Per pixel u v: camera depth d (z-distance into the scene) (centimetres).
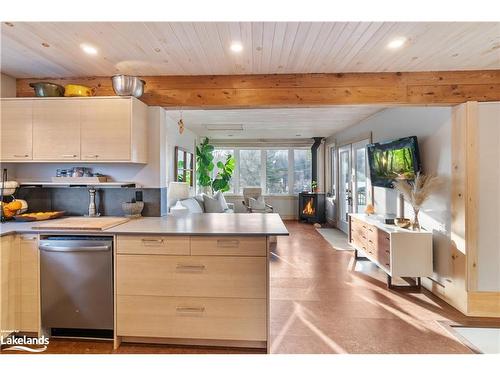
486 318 259
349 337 229
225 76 283
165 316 214
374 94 276
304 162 836
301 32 205
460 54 239
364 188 537
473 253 263
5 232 215
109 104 260
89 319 220
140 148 275
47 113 262
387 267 316
